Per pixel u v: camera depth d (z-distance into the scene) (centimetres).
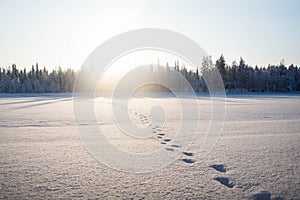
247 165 354
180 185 285
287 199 249
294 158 385
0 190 271
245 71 4753
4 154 416
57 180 301
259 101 2116
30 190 271
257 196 255
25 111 1238
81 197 255
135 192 267
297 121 828
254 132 620
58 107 1509
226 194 261
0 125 750
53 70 5916
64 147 466
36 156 405
